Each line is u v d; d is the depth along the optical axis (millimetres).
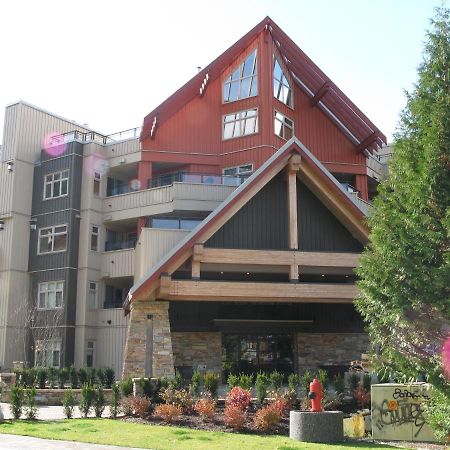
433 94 9992
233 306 25406
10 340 30672
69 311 30391
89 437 12242
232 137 31078
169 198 29578
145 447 11109
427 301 9281
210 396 16125
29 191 32969
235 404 15016
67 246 31078
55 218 31891
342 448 11312
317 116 32875
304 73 31422
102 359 30328
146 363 20547
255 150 30109
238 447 11102
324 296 21438
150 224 26500
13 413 15781
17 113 33031
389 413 13422
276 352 25938
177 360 24578
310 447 11273
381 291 9797
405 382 11688
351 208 22953
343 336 26094
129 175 34500
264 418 13734
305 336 26047
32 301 31641
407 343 9812
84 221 31578
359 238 23625
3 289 31297
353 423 13977
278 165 22547
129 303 22500
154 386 16906
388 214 9961
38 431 13156
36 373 23125
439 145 9500
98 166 32438
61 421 15109
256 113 30516
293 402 15844
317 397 13094
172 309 24844
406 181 10086
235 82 31734
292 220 22219
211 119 31812
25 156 33031
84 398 16297
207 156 31344
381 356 10633
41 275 31703
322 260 21922
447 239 9320
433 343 9578
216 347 25125
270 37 31156
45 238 32156
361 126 31250
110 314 30641
